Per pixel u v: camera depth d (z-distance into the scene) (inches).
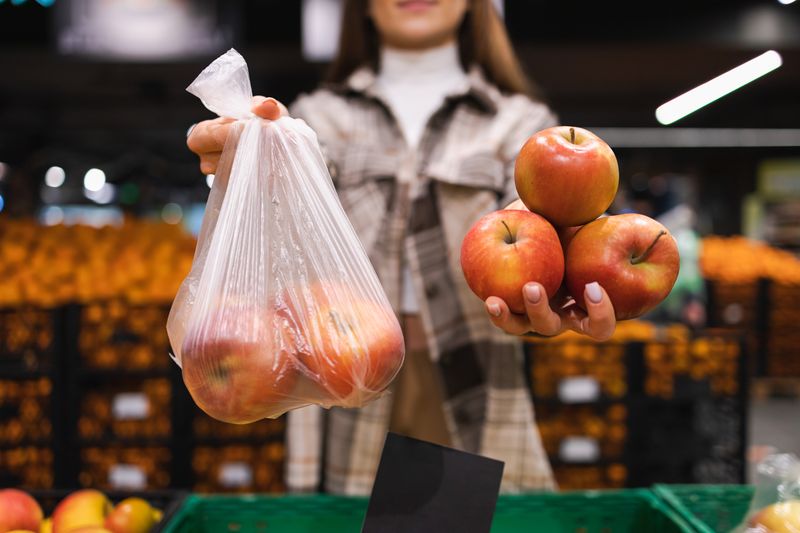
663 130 347.3
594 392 103.4
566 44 180.5
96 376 99.1
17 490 41.0
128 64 206.1
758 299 219.3
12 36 168.2
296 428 56.4
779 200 365.7
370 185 56.7
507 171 56.1
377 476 31.9
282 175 31.2
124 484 98.8
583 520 41.4
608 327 27.5
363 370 27.7
